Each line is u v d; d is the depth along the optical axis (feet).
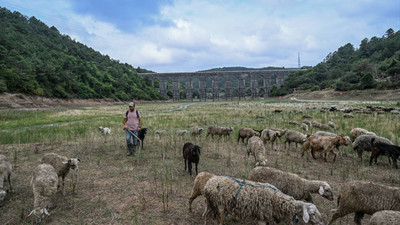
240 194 15.76
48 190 17.46
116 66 483.10
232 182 16.62
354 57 485.56
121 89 369.91
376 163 33.01
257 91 477.36
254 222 17.70
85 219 17.29
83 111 149.79
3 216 17.54
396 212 13.65
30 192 22.16
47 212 16.40
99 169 29.07
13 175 26.63
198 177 18.92
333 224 17.72
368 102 183.32
